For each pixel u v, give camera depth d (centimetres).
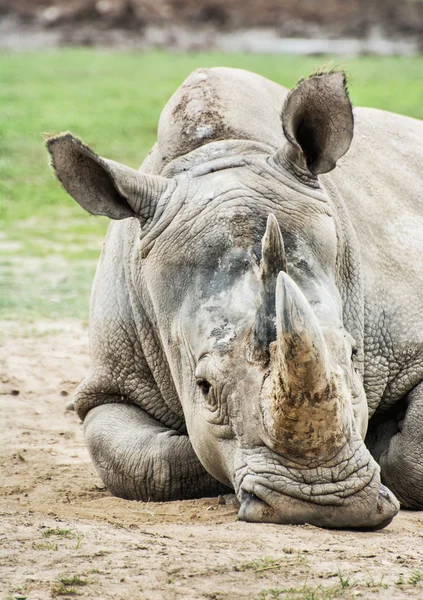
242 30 14700
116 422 2086
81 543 1546
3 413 2716
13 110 7906
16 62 11588
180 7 15250
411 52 13188
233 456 1659
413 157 2330
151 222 1827
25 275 4203
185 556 1487
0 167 6172
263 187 1805
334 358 1625
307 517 1614
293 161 1839
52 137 1795
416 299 2080
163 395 2081
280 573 1422
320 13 15112
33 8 15125
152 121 7769
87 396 2156
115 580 1395
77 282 4106
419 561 1489
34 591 1359
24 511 1781
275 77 10025
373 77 9988
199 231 1767
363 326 2008
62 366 3103
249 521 1638
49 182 6031
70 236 4972
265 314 1605
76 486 2125
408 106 7950
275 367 1530
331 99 1812
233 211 1761
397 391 2055
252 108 2028
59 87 9456
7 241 4844
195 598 1339
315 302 1675
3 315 3619
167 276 1784
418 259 2120
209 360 1669
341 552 1510
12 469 2252
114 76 10525
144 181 1839
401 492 2011
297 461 1598
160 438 1995
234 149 1898
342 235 1981
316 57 12512
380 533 1656
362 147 2264
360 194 2144
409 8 15000
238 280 1700
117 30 14650
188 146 1944
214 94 2012
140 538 1584
